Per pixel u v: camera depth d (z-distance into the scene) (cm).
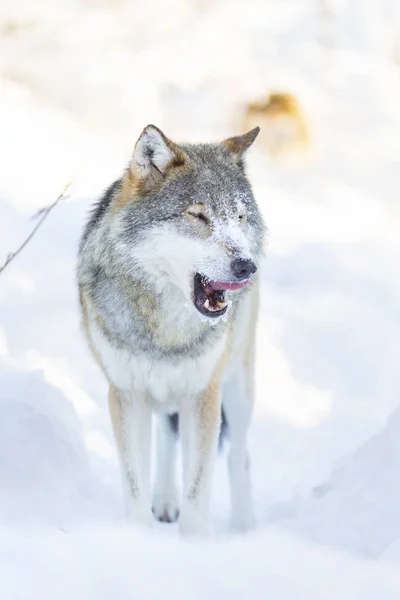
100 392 2534
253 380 2097
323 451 2434
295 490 2214
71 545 1045
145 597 892
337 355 2911
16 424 1870
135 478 1784
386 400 2686
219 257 1611
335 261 3512
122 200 1745
